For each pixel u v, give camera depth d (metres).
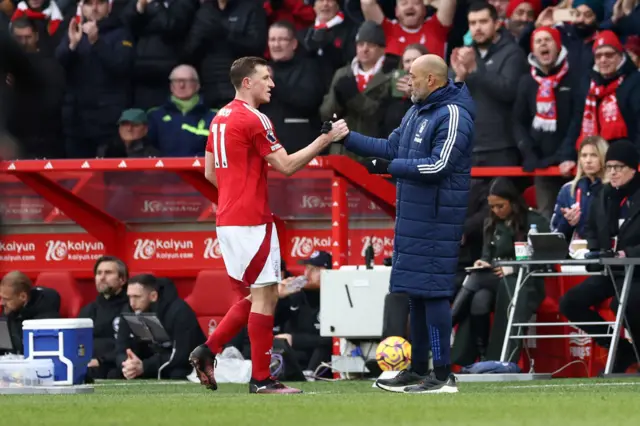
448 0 43.50
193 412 18.38
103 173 42.00
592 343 36.53
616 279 34.69
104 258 39.00
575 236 37.28
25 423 16.58
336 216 38.53
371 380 35.28
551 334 36.97
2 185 42.72
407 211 25.12
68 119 46.06
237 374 34.97
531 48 41.06
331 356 37.94
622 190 35.25
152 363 36.88
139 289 37.03
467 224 38.53
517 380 32.84
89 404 20.91
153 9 45.88
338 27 44.56
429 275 25.03
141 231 42.94
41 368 28.34
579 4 39.69
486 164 40.75
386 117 42.00
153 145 45.22
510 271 36.00
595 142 36.47
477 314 36.41
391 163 24.75
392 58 43.12
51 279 42.81
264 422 16.28
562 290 37.22
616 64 38.41
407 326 34.72
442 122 24.88
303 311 38.47
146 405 20.31
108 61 46.03
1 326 37.09
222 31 45.25
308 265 38.69
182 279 42.66
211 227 42.41
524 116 39.84
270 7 46.53
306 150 25.52
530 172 39.34
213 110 45.53
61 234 43.38
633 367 35.59
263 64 25.75
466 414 17.44
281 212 41.50
